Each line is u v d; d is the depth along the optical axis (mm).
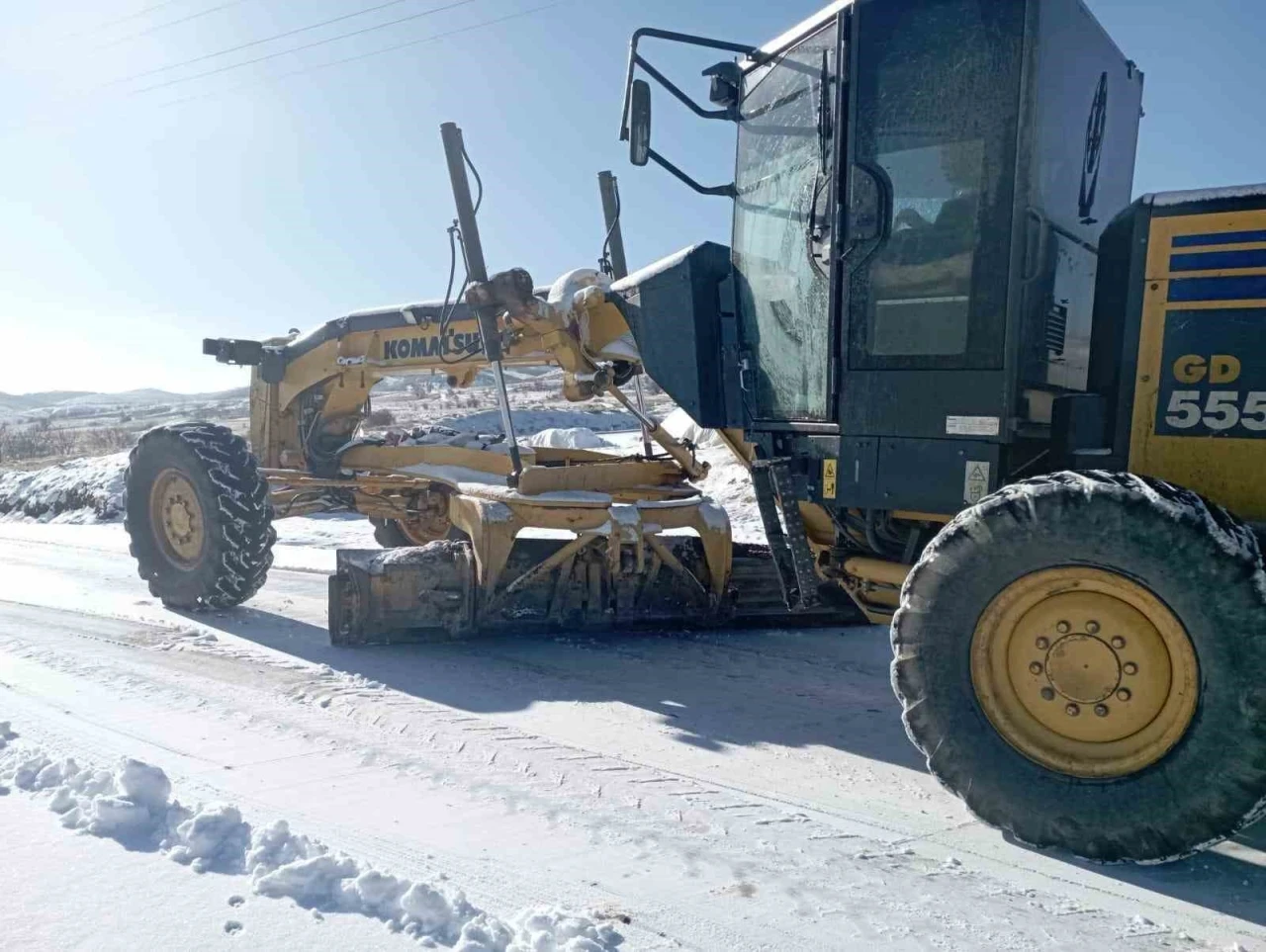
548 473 5605
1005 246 3393
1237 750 2617
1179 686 2727
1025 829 2928
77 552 9969
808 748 3896
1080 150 3852
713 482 12766
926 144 3539
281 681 4715
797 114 4062
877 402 3695
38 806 3068
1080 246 3908
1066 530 2830
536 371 7605
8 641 5547
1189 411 3109
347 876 2611
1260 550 2812
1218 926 2523
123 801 2965
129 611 6500
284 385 7367
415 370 6750
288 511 7137
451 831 3002
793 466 4086
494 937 2324
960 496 3525
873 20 3625
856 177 3670
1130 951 2400
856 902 2627
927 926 2504
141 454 6441
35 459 34750
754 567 5934
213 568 6121
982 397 3459
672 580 5727
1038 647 2941
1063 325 3805
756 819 3184
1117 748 2842
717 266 4734
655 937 2410
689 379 4668
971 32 3441
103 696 4387
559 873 2744
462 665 5090
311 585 7688
